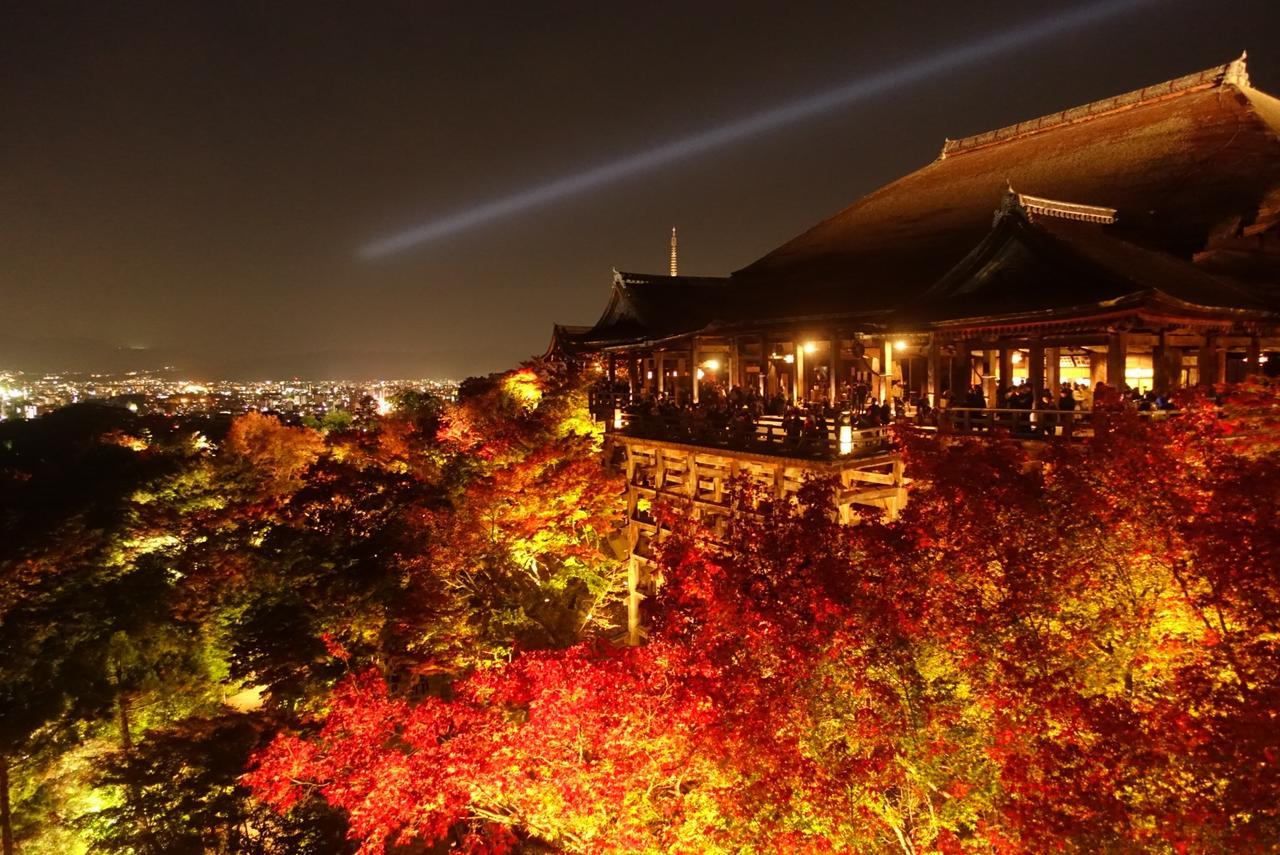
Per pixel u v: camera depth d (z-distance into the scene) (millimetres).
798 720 10359
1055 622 9961
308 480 26344
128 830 17828
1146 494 10070
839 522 17219
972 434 17328
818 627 10703
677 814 11734
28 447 63312
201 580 26203
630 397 29812
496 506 23844
